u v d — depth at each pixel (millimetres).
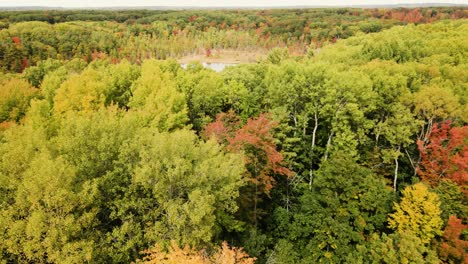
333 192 31141
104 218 22719
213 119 45844
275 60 90062
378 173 39000
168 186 21297
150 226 20922
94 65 83188
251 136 29391
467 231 28297
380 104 38656
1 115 42500
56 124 33969
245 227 29500
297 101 39188
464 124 39781
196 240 20391
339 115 36500
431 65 47250
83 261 18578
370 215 31547
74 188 20844
